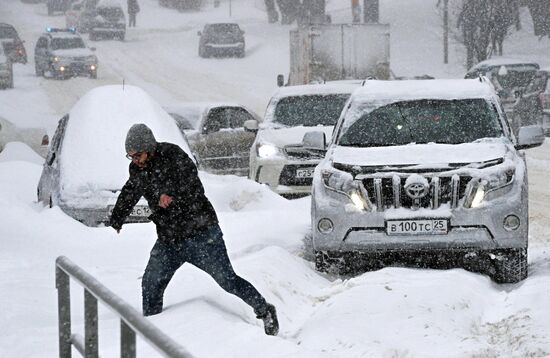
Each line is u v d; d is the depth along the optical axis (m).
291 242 19.66
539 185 33.88
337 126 19.23
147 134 12.39
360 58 49.28
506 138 18.30
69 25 121.31
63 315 9.31
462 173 16.78
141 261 18.08
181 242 12.66
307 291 16.20
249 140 36.03
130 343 6.92
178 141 23.92
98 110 23.98
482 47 73.12
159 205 12.48
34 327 12.83
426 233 16.69
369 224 16.83
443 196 16.84
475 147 17.55
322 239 17.08
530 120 50.31
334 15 111.94
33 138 38.22
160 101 70.38
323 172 17.41
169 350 5.72
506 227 16.59
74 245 19.45
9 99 67.69
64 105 67.06
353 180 17.00
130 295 14.75
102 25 110.12
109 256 18.55
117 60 96.06
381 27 49.25
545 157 42.06
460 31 90.19
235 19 125.56
